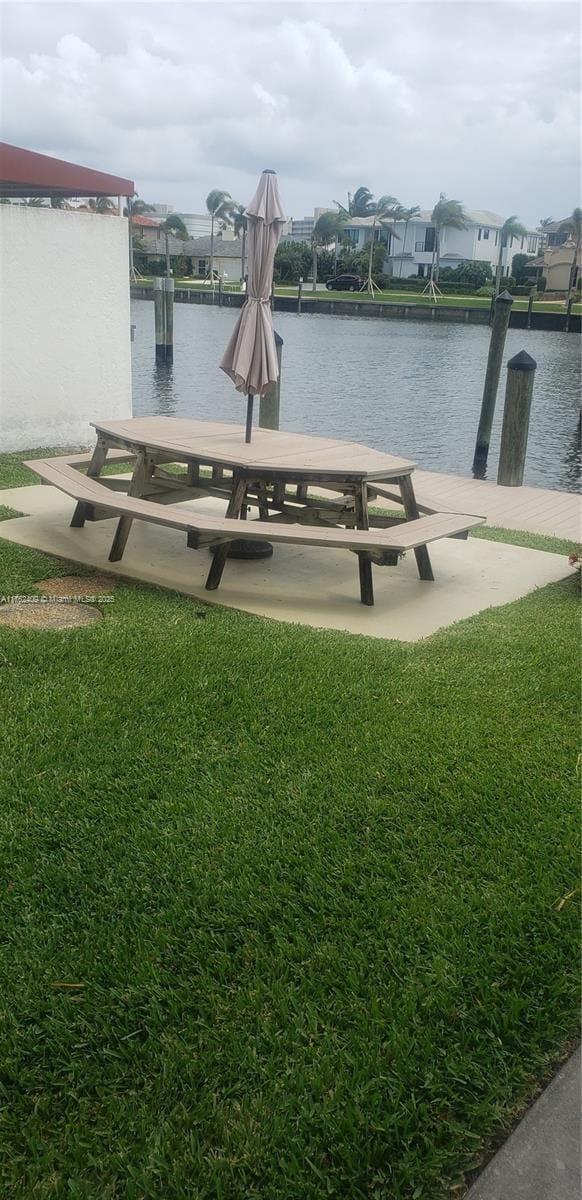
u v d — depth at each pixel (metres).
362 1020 2.11
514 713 3.78
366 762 3.33
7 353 9.50
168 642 4.46
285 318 63.34
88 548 6.29
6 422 9.70
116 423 6.98
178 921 2.45
